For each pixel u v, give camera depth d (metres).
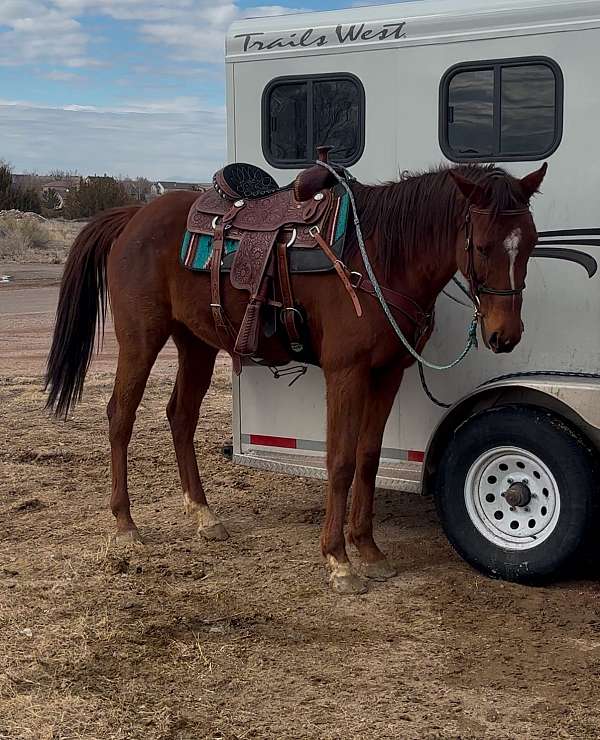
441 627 4.26
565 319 4.91
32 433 8.12
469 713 3.48
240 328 4.89
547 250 4.90
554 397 4.55
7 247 28.70
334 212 4.68
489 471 4.85
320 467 5.53
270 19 5.58
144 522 5.82
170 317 5.40
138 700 3.56
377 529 5.76
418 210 4.48
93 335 5.73
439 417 5.29
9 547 5.32
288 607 4.49
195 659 3.91
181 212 5.32
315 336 4.79
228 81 5.66
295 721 3.42
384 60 5.18
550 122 4.81
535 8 4.77
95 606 4.46
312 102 5.43
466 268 4.28
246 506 6.21
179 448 5.70
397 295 4.53
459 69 5.00
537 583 4.73
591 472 4.52
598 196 4.74
